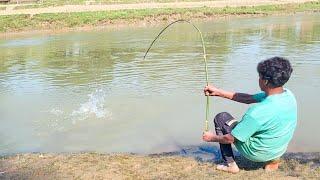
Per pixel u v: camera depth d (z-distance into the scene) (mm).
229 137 5965
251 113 5828
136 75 14008
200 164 6914
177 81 13008
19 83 13672
